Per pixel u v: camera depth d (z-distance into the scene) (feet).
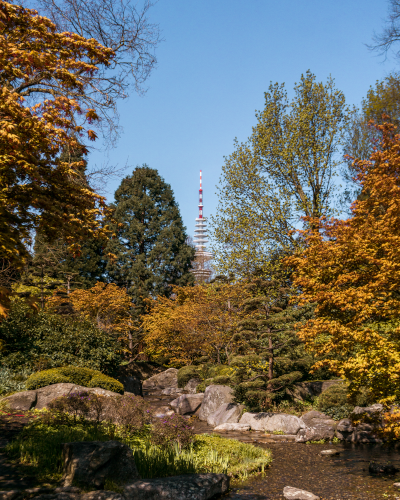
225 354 83.71
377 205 36.50
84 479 21.44
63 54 24.50
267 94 80.28
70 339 56.39
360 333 29.71
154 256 138.62
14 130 19.54
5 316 15.80
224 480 26.96
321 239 37.91
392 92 81.46
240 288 74.02
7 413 38.27
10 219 20.44
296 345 54.90
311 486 28.27
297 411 52.65
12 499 18.97
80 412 36.70
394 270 30.53
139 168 153.89
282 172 77.10
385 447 39.83
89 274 131.85
